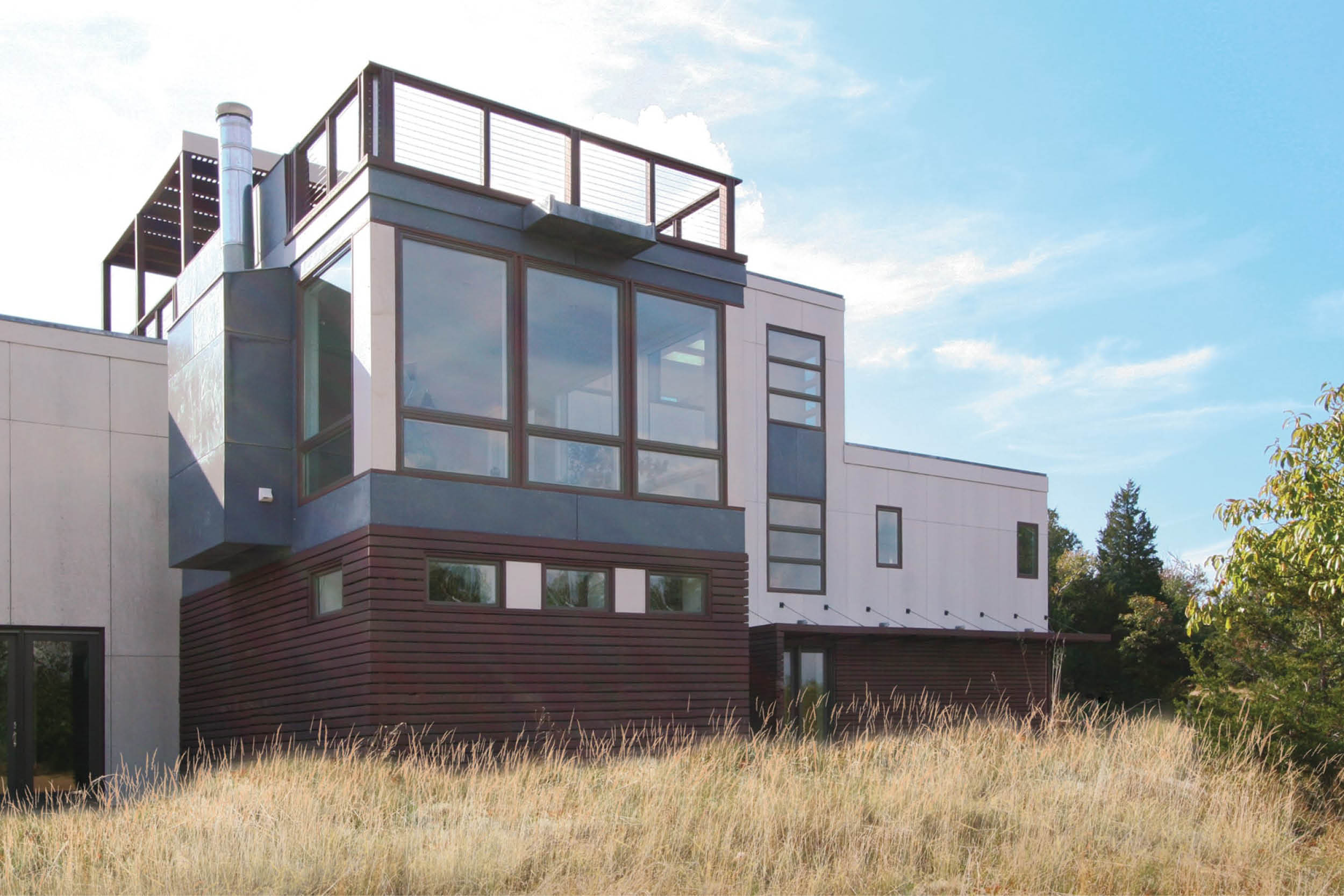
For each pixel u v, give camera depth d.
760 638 20.98
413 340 14.95
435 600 14.65
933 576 25.34
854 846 10.42
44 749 17.39
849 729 22.39
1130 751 14.46
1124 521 44.72
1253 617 14.50
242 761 15.87
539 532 15.58
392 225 14.93
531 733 15.05
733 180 18.50
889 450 25.03
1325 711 13.62
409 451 14.73
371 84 15.34
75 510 18.11
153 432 18.97
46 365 18.16
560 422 16.08
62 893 8.62
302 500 15.88
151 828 10.03
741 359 18.11
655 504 16.75
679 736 16.08
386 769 12.63
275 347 16.36
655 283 17.27
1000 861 10.42
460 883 9.02
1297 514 12.51
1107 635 26.34
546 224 15.80
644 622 16.41
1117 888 9.84
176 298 19.00
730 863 9.91
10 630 17.33
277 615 16.09
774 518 22.66
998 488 27.05
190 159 19.98
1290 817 12.26
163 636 18.66
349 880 8.88
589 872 9.47
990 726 16.58
